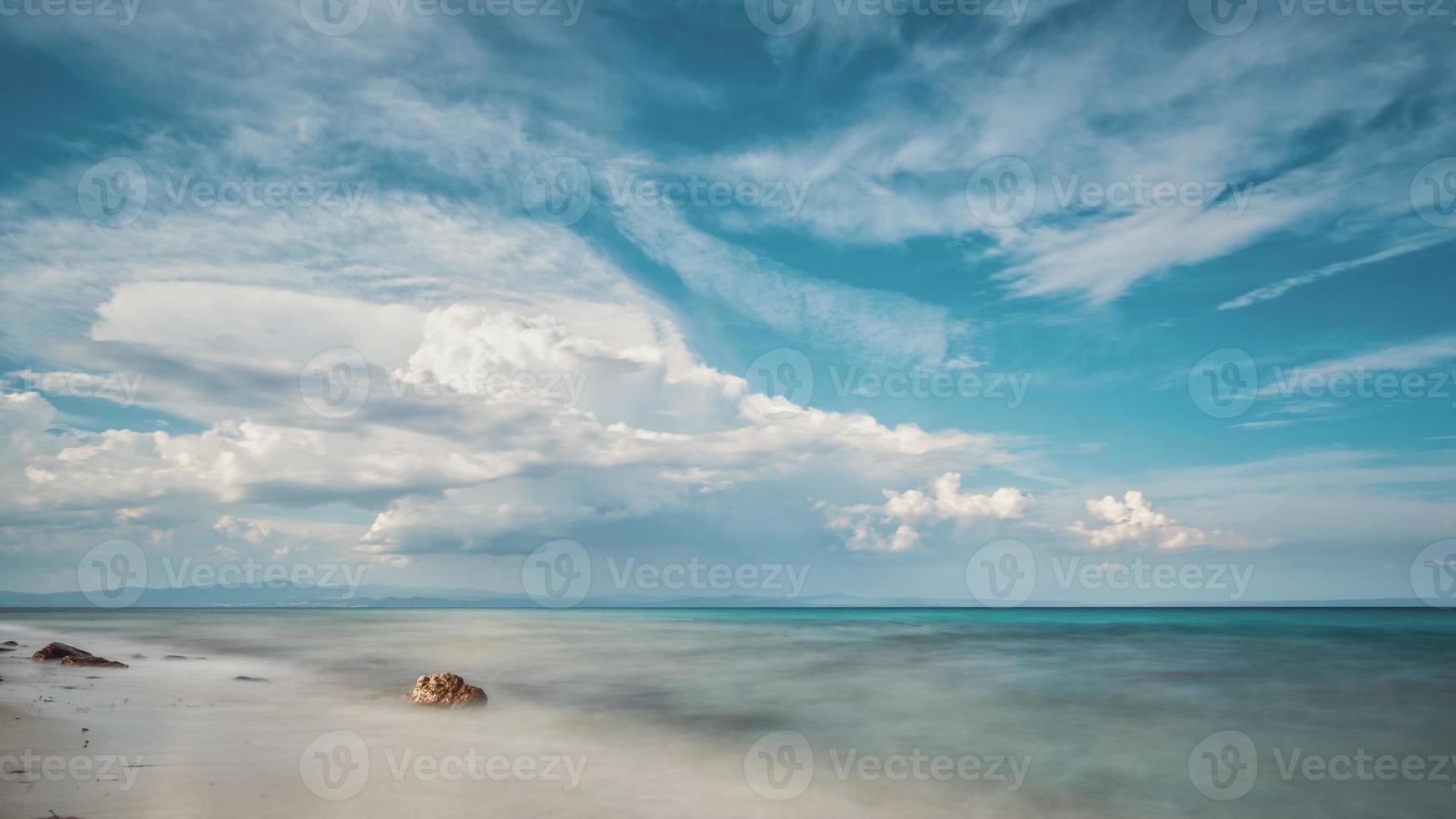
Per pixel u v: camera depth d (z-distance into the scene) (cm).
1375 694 2414
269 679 2644
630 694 2448
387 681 2628
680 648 4072
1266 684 2612
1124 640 4547
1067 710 2169
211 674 2733
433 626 6438
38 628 5919
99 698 1978
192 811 1044
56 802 1048
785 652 3831
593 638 4822
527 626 6550
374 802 1140
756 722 1998
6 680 2202
